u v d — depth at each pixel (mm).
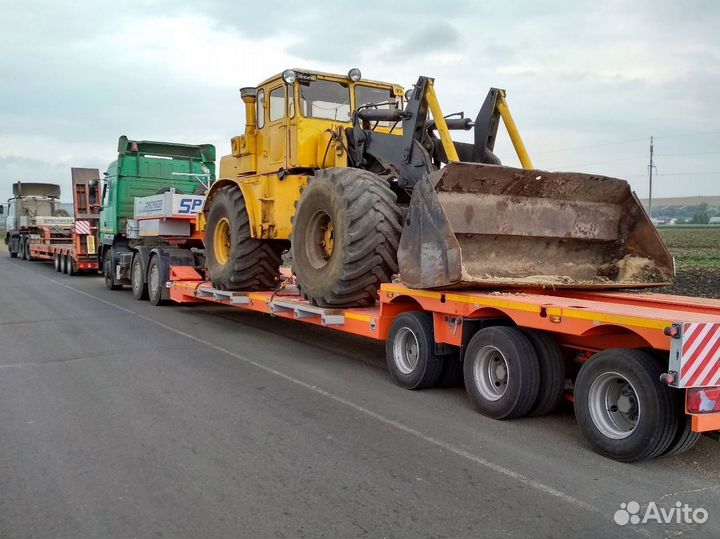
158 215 13039
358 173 7340
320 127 8883
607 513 3764
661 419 4305
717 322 4176
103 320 10930
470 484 4148
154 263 13016
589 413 4762
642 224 6914
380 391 6445
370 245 7059
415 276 6168
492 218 6301
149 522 3609
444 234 5766
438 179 5898
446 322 6137
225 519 3645
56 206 30234
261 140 9703
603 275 7145
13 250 31562
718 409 4238
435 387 6609
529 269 6711
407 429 5250
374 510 3766
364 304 7562
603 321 4598
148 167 15703
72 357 7891
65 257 21141
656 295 6297
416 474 4309
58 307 12609
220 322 10844
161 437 4996
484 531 3523
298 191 8875
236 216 9633
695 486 4188
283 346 8742
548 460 4598
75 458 4559
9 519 3646
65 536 3451
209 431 5145
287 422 5395
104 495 3957
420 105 7203
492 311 5746
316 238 7902
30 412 5629
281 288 9461
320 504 3840
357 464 4473
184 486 4090
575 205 6801
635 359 4434
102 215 16812
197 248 13805
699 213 88750
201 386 6543
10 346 8555
